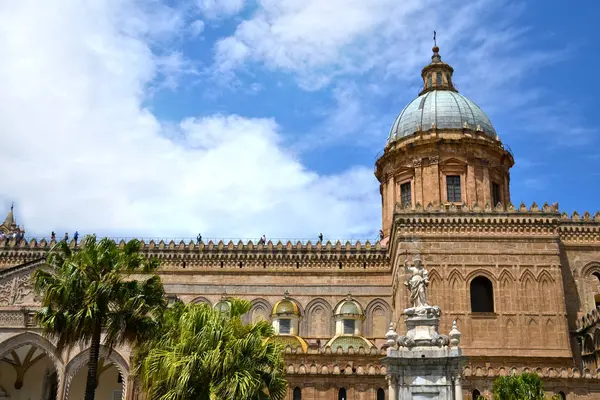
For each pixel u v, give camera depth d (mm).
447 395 25969
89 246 32906
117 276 32031
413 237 54125
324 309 60844
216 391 26609
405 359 26422
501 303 52406
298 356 51000
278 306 58594
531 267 53344
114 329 31594
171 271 62000
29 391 57125
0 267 61688
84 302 31266
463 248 53875
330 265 62094
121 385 56281
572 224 57875
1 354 46562
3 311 47344
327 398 47094
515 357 50594
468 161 62781
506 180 65938
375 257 61875
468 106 66812
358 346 53406
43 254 61750
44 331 31422
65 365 46375
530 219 54375
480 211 54688
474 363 50500
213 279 61844
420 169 63344
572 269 56719
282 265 62188
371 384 47281
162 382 28031
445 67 71438
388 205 65812
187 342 28172
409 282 28938
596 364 50125
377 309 60531
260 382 27766
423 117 66125
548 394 45312
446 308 52281
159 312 33281
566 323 51688
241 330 29797
